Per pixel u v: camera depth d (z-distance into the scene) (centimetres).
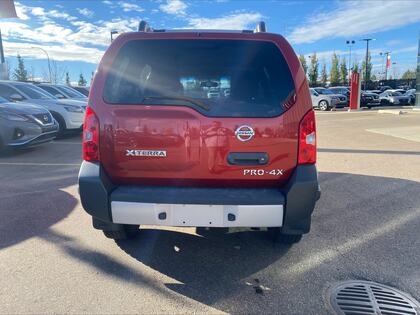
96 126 283
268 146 279
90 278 304
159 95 294
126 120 280
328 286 294
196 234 395
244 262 334
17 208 472
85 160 290
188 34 294
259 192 283
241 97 288
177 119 277
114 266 324
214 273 315
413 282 300
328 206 485
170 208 279
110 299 274
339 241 378
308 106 282
